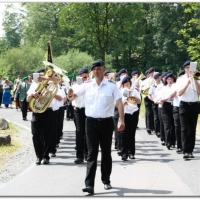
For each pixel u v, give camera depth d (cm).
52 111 1020
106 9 4384
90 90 760
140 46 6016
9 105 3092
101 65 756
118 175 882
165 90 1187
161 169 935
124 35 5012
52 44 6047
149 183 812
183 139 1042
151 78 1520
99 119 750
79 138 1028
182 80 1038
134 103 1060
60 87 1278
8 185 806
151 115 1556
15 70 5000
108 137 762
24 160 1059
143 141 1384
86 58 4812
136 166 973
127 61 6197
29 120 2009
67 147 1286
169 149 1212
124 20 4481
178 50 5366
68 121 2023
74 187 788
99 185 805
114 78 1535
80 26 4484
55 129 1115
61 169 953
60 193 747
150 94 1448
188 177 855
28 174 898
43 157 1025
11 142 1296
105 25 4475
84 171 930
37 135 1008
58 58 4884
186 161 1023
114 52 5269
